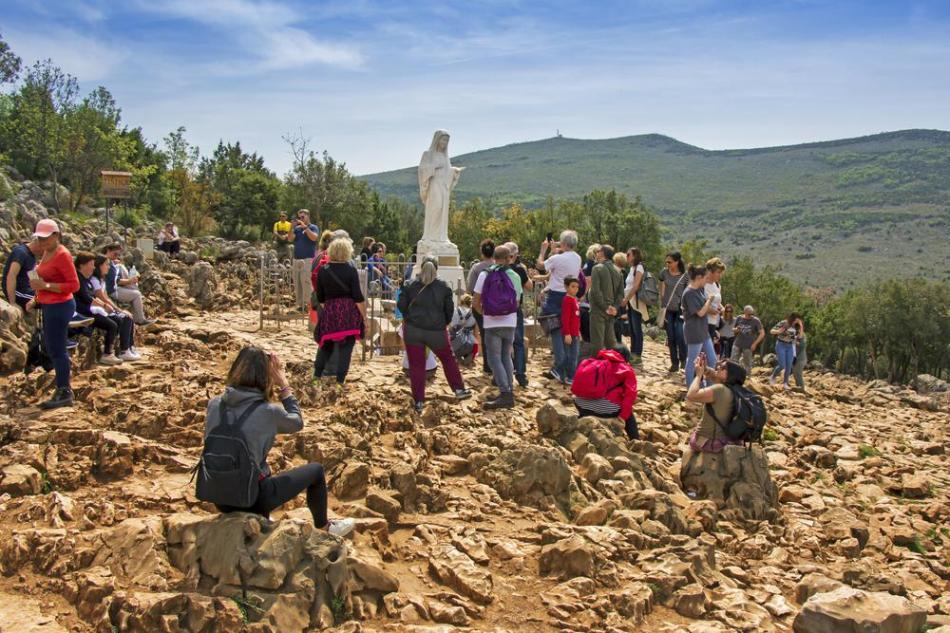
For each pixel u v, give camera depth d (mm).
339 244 9656
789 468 10461
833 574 6738
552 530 6367
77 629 4488
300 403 8875
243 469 5035
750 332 16609
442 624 5059
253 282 21328
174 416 8062
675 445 10133
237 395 5176
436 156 18156
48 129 36844
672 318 14492
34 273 8078
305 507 6383
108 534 5234
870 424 14602
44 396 8633
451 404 9836
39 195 31516
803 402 16094
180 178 50125
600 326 12070
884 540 8102
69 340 9867
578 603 5395
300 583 4840
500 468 7566
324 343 9773
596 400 9430
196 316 16750
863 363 79562
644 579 5836
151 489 6418
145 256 20234
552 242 15539
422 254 18031
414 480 6883
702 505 7742
